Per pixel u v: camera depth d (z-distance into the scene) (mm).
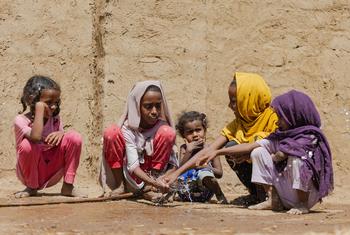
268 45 8969
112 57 8844
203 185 7316
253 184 7293
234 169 7289
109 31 8883
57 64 8922
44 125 7547
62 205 6824
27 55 8898
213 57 8930
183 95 8836
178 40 8938
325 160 6453
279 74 8930
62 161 7559
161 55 8906
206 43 8945
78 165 8039
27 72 8867
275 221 5871
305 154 6359
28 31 8938
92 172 8711
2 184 8352
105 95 8750
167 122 7422
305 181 6332
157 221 5855
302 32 9016
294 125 6520
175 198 7410
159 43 8922
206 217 6098
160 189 6711
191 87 8859
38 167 7500
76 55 8953
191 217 6094
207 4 9016
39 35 8938
